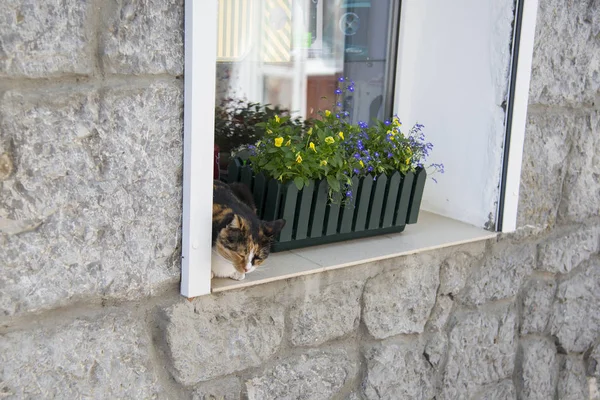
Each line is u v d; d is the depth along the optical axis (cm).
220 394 210
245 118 274
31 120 161
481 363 282
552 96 281
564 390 320
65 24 162
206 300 201
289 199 223
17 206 163
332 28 288
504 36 261
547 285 301
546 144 285
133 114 176
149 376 195
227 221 199
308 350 230
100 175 174
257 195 230
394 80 299
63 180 168
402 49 293
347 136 245
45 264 170
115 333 186
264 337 216
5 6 153
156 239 187
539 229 292
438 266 258
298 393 229
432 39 285
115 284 182
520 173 275
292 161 222
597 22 288
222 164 270
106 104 171
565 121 290
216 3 179
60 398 179
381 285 243
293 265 220
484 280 276
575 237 307
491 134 271
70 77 167
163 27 176
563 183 297
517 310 293
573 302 313
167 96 180
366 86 299
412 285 251
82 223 173
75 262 174
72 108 167
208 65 181
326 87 292
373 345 247
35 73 160
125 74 174
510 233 280
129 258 183
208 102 184
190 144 183
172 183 186
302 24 281
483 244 272
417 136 282
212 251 202
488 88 269
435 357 265
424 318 259
